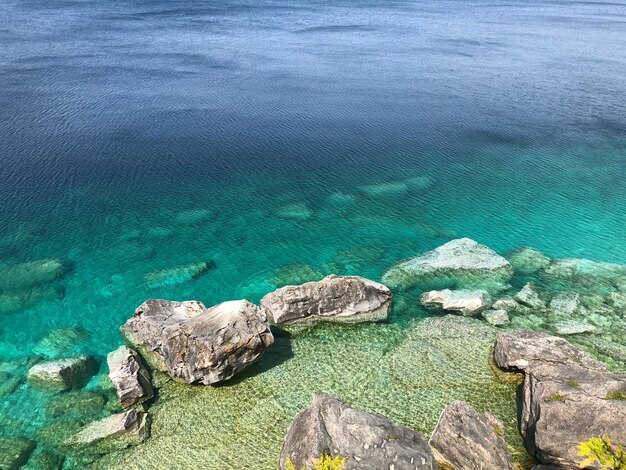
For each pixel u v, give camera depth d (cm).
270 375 2614
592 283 3397
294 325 2984
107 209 4334
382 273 3581
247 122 6322
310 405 2225
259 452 2184
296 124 6312
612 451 1859
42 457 2191
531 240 3988
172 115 6456
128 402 2427
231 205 4481
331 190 4788
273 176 5019
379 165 5306
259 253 3831
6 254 3684
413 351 2778
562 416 2053
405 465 1889
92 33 11150
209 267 3659
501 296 3284
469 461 2008
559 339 2638
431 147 5753
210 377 2502
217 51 10019
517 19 15488
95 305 3241
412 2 19462
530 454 2119
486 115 6775
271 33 12044
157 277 3522
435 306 3195
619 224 4222
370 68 9031
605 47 11156
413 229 4159
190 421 2356
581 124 6506
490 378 2566
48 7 14150
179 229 4103
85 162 5109
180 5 15888
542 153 5641
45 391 2533
